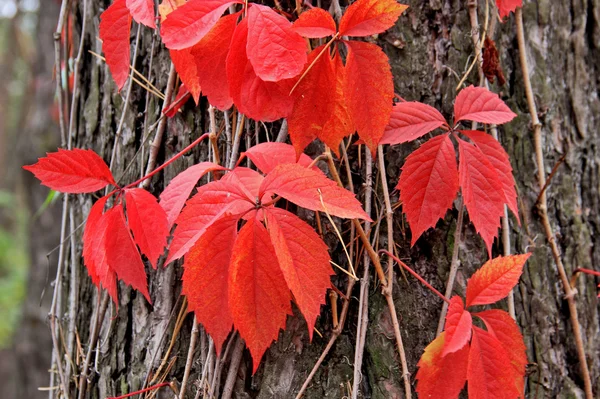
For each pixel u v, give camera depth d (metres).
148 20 0.71
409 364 0.76
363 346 0.75
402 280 0.76
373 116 0.69
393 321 0.75
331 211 0.67
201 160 0.79
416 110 0.72
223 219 0.69
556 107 0.83
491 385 0.70
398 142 0.71
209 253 0.69
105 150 0.85
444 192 0.72
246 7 0.69
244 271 0.68
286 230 0.68
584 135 0.84
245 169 0.73
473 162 0.72
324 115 0.69
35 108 2.43
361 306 0.75
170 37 0.68
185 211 0.68
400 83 0.78
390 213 0.76
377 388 0.75
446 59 0.78
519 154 0.80
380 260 0.76
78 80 0.88
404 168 0.72
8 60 4.66
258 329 0.69
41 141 2.39
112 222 0.72
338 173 0.77
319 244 0.68
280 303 0.69
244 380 0.76
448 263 0.77
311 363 0.76
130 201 0.71
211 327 0.69
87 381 0.82
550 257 0.80
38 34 2.38
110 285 0.73
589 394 0.79
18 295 3.70
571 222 0.83
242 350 0.76
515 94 0.81
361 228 0.75
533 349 0.79
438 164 0.72
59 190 0.71
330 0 0.77
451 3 0.79
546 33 0.83
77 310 0.86
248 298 0.68
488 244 0.71
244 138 0.78
